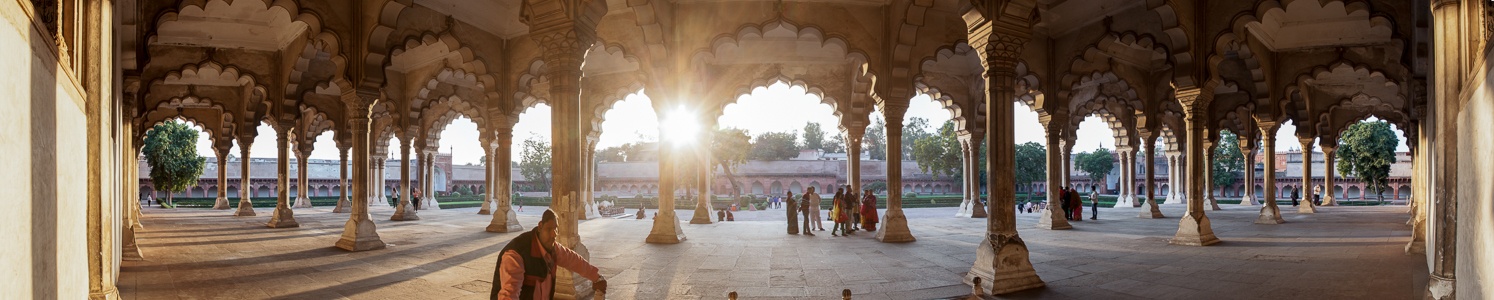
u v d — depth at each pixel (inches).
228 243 394.9
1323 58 478.3
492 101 474.3
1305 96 674.8
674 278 252.5
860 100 556.7
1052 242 387.9
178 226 546.0
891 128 405.1
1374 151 1391.5
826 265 287.9
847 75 572.4
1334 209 804.0
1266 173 537.6
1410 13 331.6
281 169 535.2
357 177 361.1
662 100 428.5
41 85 93.2
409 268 285.0
